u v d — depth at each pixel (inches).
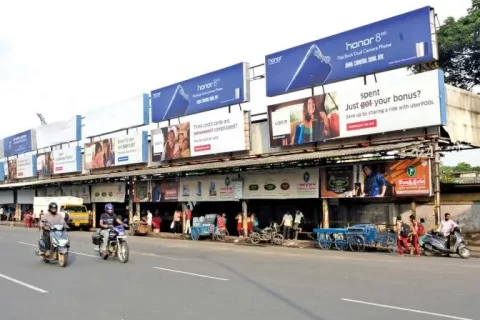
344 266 523.5
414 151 689.0
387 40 793.6
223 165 940.6
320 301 319.6
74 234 1227.9
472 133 828.0
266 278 431.8
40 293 371.6
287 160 817.5
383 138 792.9
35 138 1979.6
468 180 1092.5
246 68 1060.5
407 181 724.7
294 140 918.4
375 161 763.4
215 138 1087.6
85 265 548.7
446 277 430.6
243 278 434.3
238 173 997.2
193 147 1147.9
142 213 1411.2
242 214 1000.9
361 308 296.0
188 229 1111.0
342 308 296.7
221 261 588.1
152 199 1236.5
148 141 1347.2
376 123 785.6
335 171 816.9
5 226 1750.7
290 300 324.8
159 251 743.7
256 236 898.7
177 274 467.5
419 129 748.0
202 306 311.7
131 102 1379.2
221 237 991.6
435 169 716.7
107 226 597.9
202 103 1146.0
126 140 1389.0
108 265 548.4
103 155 1491.1
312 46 906.1
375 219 844.0
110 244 598.2
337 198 862.5
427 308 294.8
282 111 943.0
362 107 807.1
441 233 643.5
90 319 281.7
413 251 673.0
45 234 559.2
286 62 949.8
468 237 774.5
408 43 765.9
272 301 323.6
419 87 733.3
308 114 895.1
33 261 591.8
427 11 744.3
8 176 2171.5
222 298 338.0
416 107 735.7
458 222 824.3
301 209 1021.8
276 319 272.1
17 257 637.9
